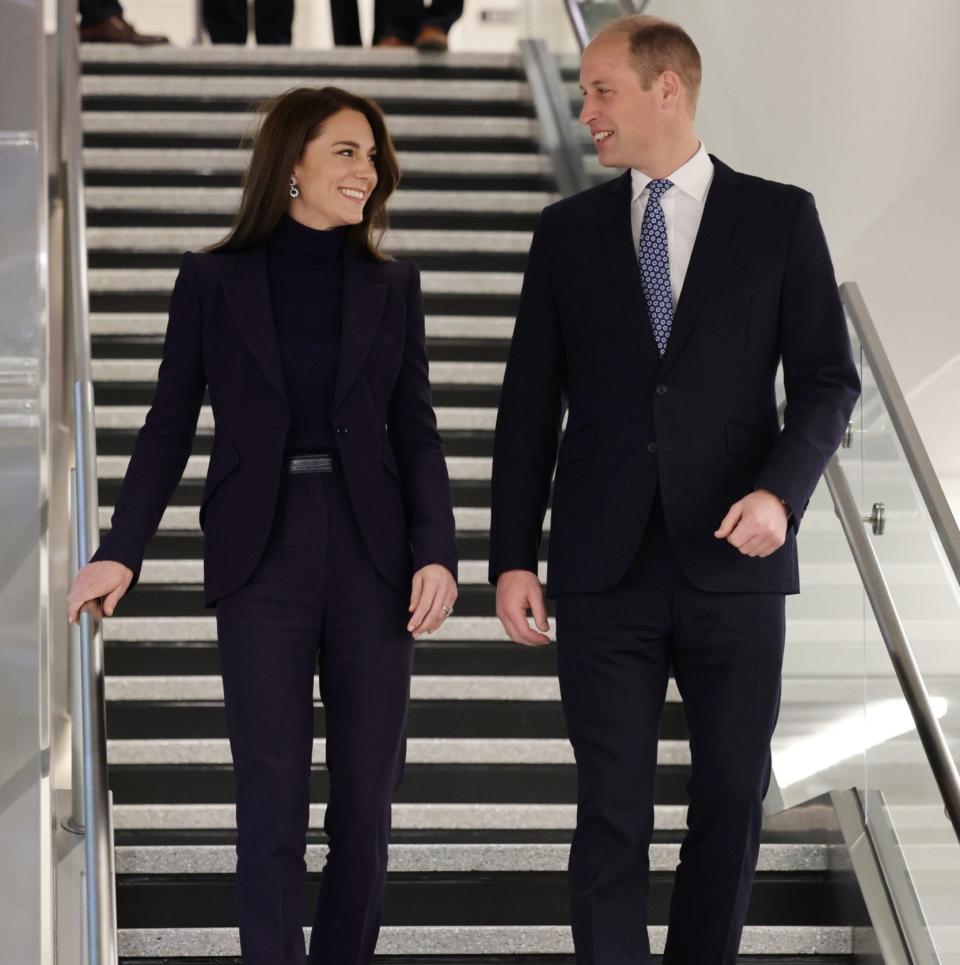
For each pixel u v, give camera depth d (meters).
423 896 5.07
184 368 4.11
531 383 4.29
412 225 9.06
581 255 4.22
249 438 3.99
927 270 6.30
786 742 5.77
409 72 10.44
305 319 4.09
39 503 4.87
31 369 4.97
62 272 6.80
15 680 4.71
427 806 5.36
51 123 7.47
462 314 8.36
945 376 7.32
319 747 5.66
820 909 5.21
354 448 4.01
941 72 5.81
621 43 4.19
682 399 4.07
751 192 4.20
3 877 4.54
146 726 5.77
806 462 3.91
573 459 4.17
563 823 5.37
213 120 9.61
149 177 9.27
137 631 6.12
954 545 4.25
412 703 5.84
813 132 6.28
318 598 3.97
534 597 4.17
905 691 4.52
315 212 4.15
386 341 4.13
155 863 5.05
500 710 5.84
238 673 3.93
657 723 4.11
